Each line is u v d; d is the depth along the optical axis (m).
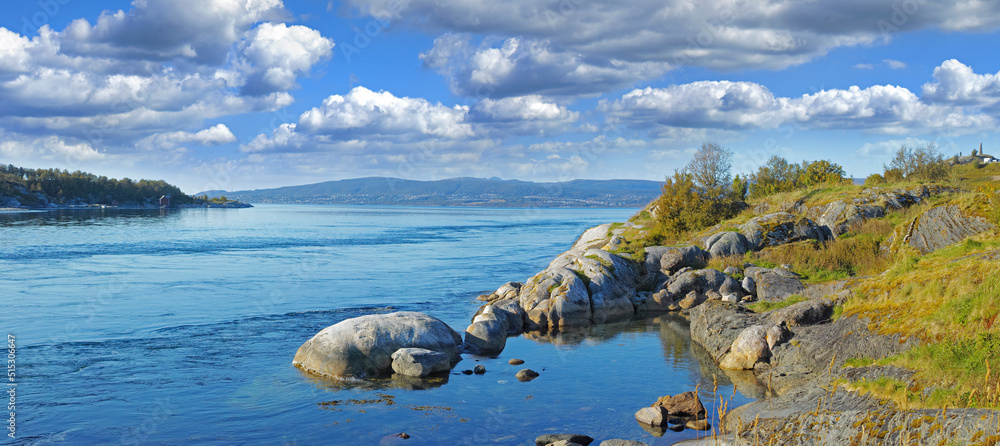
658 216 45.91
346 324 20.62
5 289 37.03
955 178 43.81
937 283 14.84
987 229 23.31
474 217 198.00
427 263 54.91
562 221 161.62
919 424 9.45
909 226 27.61
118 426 14.66
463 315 29.70
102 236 82.25
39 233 85.62
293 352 21.89
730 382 17.62
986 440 8.24
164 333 25.00
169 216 159.75
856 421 10.43
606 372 19.34
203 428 14.54
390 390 17.55
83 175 199.75
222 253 62.69
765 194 53.97
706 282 31.86
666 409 15.06
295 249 69.00
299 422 14.95
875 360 13.96
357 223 144.25
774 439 11.36
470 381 18.48
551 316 28.09
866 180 47.62
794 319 19.59
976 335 11.89
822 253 31.84
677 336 24.83
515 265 53.34
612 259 33.28
